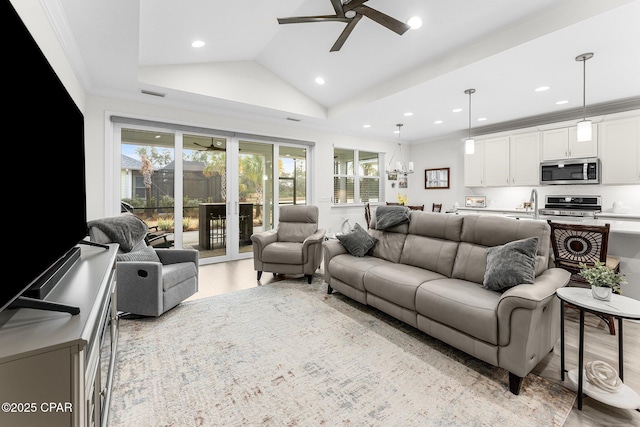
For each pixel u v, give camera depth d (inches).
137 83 134.3
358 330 93.5
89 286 48.9
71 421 31.4
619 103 163.2
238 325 96.3
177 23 109.0
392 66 142.5
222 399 62.0
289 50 149.7
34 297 41.1
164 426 54.6
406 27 94.5
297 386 66.4
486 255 91.0
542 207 197.6
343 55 143.4
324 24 124.8
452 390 65.4
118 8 80.2
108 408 54.4
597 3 84.3
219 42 131.6
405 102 166.4
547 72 124.6
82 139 75.1
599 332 91.0
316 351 81.0
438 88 144.1
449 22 107.2
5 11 34.7
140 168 157.4
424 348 83.2
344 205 246.5
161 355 78.2
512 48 104.4
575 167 172.1
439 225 109.5
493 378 69.8
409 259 113.3
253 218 200.5
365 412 58.6
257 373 71.0
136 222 111.4
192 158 174.2
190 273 114.0
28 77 41.0
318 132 227.5
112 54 106.3
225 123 180.1
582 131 112.9
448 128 232.4
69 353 31.2
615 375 60.9
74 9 80.3
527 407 60.2
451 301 76.5
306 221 162.2
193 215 175.3
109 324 63.9
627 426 55.2
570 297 64.6
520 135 198.2
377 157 276.8
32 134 42.0
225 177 186.1
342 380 68.7
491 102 164.9
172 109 161.5
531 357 64.4
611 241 104.0
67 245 59.2
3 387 28.7
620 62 114.7
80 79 121.8
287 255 138.8
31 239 40.2
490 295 77.2
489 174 215.6
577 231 92.3
